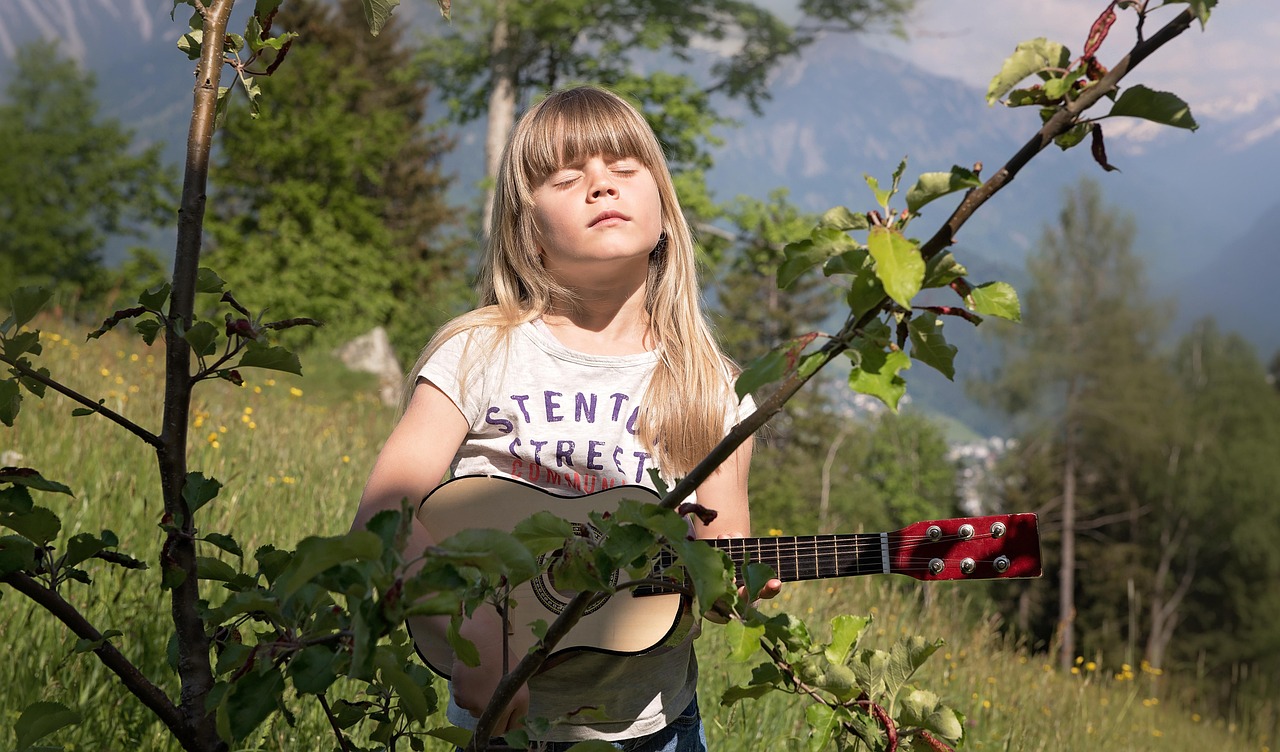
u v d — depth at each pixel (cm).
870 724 105
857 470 4084
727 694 108
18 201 3388
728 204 2059
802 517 3412
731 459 173
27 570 101
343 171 3019
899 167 84
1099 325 4256
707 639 369
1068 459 4291
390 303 2892
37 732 105
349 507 459
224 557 315
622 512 92
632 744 160
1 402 103
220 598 303
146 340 105
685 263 181
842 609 510
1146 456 4191
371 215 3070
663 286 179
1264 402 4222
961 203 82
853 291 83
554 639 97
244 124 2894
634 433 168
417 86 3862
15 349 103
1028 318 4334
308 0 3650
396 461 159
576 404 167
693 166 2039
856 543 159
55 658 234
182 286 104
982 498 4397
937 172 81
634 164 172
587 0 1939
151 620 253
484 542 81
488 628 142
